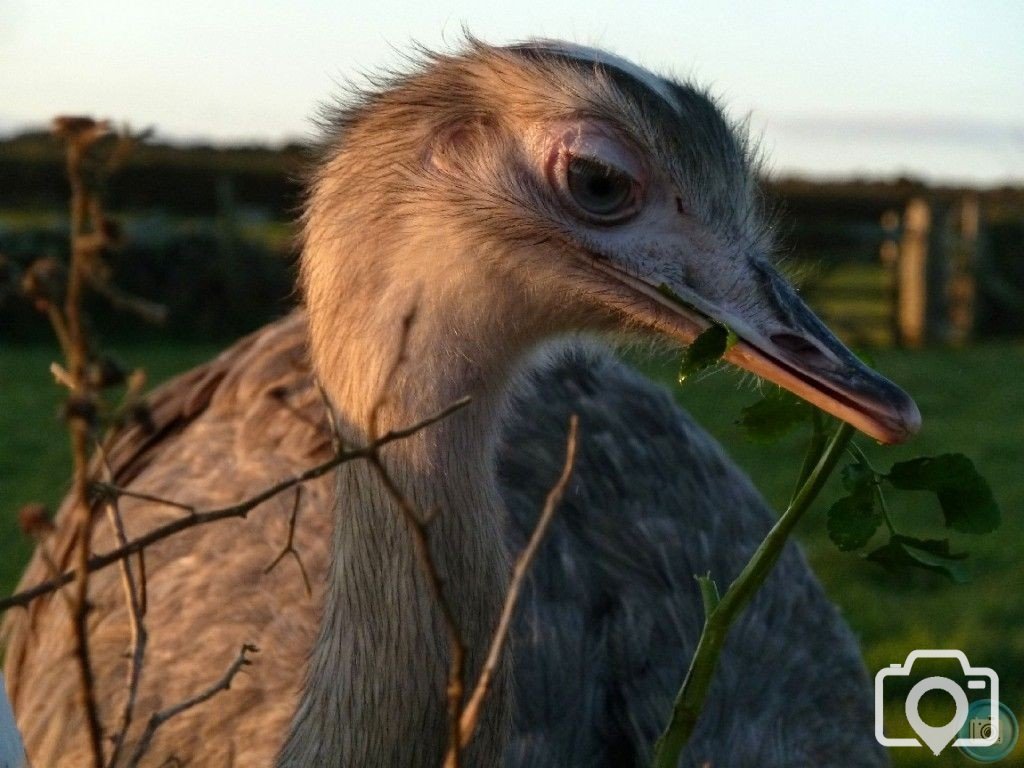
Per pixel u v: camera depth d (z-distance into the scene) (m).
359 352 0.75
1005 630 1.35
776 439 0.77
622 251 0.78
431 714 0.73
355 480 0.74
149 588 0.94
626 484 0.98
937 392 2.69
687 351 0.75
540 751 0.87
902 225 3.76
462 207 0.76
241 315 3.08
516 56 0.79
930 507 1.69
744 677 0.95
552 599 0.92
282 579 0.92
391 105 0.78
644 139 0.78
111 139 0.75
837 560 1.52
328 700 0.74
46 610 0.98
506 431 0.96
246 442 0.98
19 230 2.79
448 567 0.73
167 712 0.67
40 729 0.92
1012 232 3.83
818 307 3.72
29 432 1.97
